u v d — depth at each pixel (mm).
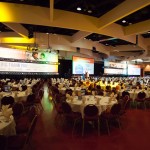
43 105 9617
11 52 15297
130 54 21406
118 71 24938
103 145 4641
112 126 6145
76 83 12617
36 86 10922
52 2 5762
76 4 8250
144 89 10758
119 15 7375
